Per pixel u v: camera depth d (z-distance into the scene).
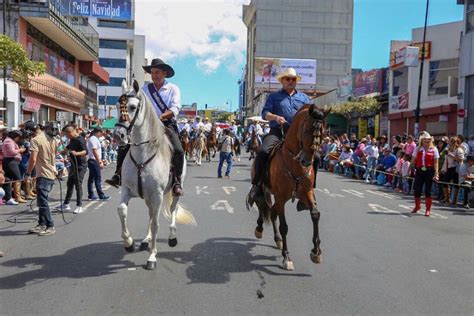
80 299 5.11
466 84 21.27
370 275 6.11
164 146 6.28
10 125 22.30
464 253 7.39
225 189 14.91
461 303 5.18
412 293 5.46
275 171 6.32
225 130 18.95
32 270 6.14
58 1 29.31
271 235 8.34
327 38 94.44
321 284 5.71
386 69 32.06
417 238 8.44
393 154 18.06
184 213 7.68
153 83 7.05
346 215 10.68
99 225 9.00
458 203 13.24
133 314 4.71
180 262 6.55
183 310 4.83
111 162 27.59
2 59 15.52
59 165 15.48
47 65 30.92
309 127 5.68
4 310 4.80
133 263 6.45
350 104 33.75
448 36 25.23
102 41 82.31
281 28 93.88
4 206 11.35
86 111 41.72
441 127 24.41
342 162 21.00
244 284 5.66
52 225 8.29
